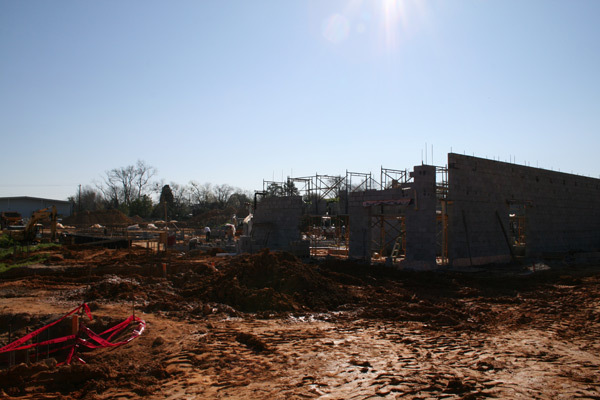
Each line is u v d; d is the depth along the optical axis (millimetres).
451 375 8531
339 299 15703
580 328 12367
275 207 29797
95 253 32281
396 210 24219
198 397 7465
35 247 36031
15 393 7805
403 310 14484
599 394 7621
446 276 20844
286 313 14078
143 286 17703
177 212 98125
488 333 11891
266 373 8648
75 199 115375
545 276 21688
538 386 7977
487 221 26234
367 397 7449
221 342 10766
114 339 11250
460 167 24484
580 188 37562
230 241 41219
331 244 38219
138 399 7414
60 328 11922
